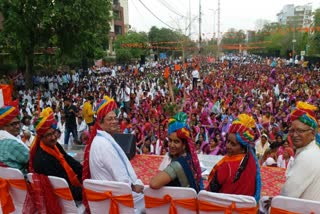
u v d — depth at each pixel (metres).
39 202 3.69
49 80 24.38
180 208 3.22
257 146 8.77
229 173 3.22
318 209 2.78
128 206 3.40
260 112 13.36
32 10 19.12
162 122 10.95
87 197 3.58
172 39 51.25
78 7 19.55
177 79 26.42
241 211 2.97
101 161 3.50
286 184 3.23
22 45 20.48
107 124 3.64
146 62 49.88
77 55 26.19
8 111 4.08
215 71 37.75
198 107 14.28
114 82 22.61
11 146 3.92
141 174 5.38
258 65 48.78
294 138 3.34
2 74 25.67
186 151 3.36
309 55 46.16
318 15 38.22
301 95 16.78
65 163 4.04
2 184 3.88
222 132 10.17
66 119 11.28
